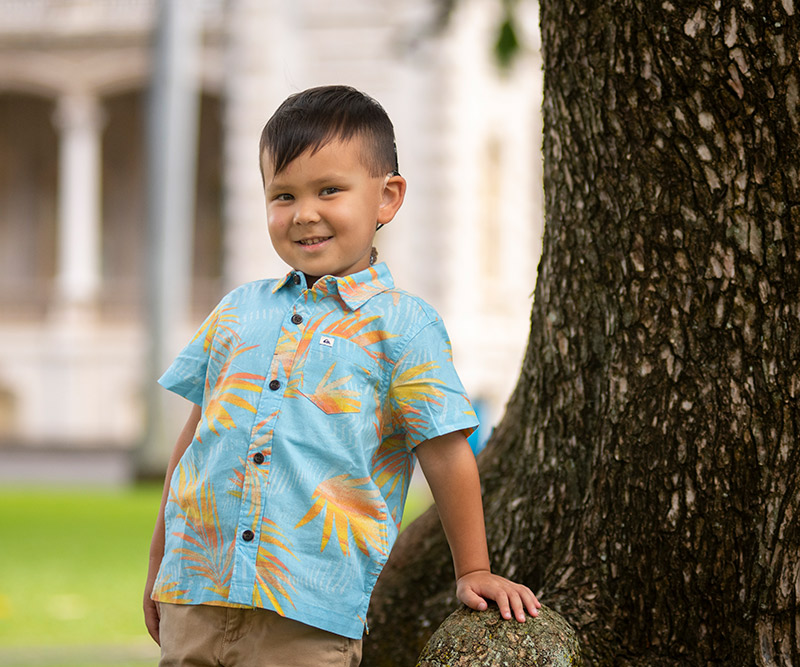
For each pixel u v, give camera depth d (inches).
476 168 1171.3
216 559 143.8
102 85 1457.9
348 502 144.2
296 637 142.4
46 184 1587.1
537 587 174.2
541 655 142.0
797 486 153.6
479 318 1178.6
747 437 155.4
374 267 151.2
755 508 155.8
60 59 1454.2
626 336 162.1
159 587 148.6
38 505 706.8
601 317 167.3
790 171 150.1
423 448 148.3
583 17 157.1
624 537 163.3
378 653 186.4
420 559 195.3
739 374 155.4
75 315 1445.6
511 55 391.2
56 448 1323.8
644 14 150.9
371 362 146.0
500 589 146.2
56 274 1577.3
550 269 175.2
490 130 1190.9
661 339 159.2
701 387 157.3
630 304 161.3
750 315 154.3
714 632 159.5
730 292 154.7
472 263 1169.4
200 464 147.5
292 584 140.9
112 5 1441.9
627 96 155.2
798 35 145.6
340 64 1168.2
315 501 142.3
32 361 1406.3
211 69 1346.0
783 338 153.2
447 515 148.1
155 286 963.3
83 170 1476.4
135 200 1574.8
